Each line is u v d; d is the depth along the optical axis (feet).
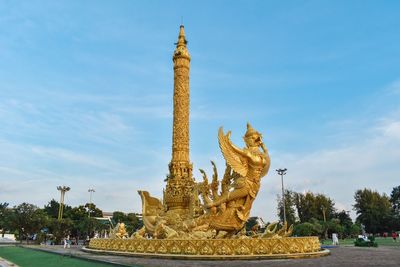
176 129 91.61
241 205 65.82
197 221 71.26
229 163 66.03
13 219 165.07
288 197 234.17
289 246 54.90
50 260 57.21
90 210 258.37
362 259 51.47
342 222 228.84
